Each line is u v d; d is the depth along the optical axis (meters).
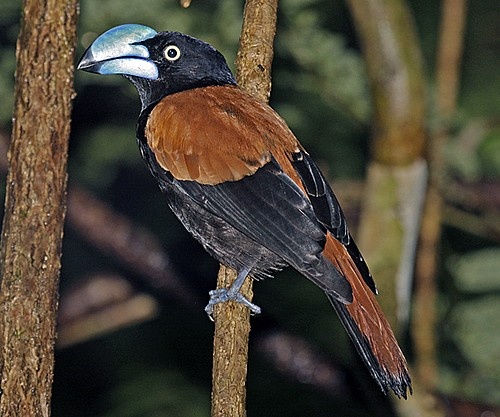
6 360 8.70
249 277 10.05
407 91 12.34
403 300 12.51
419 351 13.28
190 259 14.93
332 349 15.65
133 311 14.89
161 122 9.86
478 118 15.43
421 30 17.02
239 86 10.04
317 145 15.64
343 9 16.22
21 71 9.00
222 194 9.55
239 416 8.81
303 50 13.66
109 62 10.41
